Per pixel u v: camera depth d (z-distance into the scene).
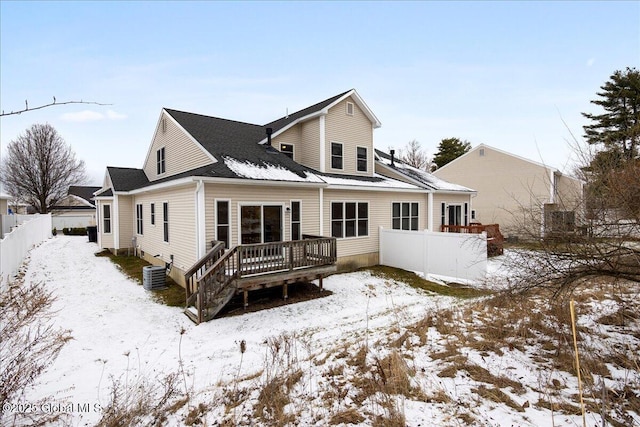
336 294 9.59
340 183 11.84
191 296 8.36
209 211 9.00
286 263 8.73
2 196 19.14
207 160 10.95
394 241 12.94
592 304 6.49
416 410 3.42
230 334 6.83
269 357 5.57
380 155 19.36
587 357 4.34
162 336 6.70
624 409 3.19
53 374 5.03
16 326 4.79
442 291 10.15
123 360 5.60
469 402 3.53
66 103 3.21
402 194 14.41
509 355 4.67
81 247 17.94
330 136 13.55
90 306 8.39
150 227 13.48
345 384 4.21
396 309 8.21
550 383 3.84
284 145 13.86
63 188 33.00
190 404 4.09
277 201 10.28
